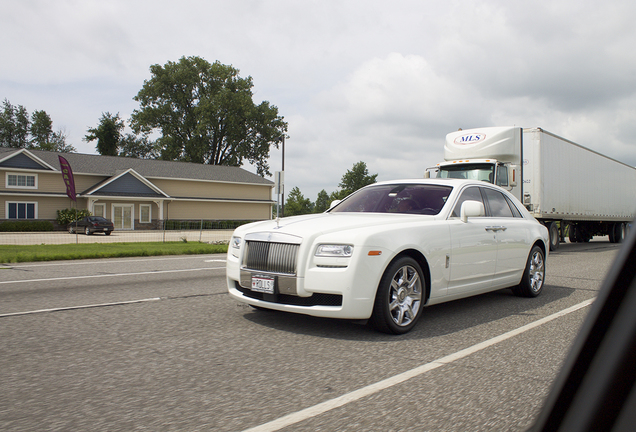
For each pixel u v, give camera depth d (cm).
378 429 251
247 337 441
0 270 968
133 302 612
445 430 251
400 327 455
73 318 516
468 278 545
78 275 889
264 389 309
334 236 441
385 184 636
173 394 298
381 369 351
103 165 4278
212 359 373
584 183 1838
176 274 912
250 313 546
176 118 6159
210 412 271
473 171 1399
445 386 317
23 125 8538
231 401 288
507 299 659
